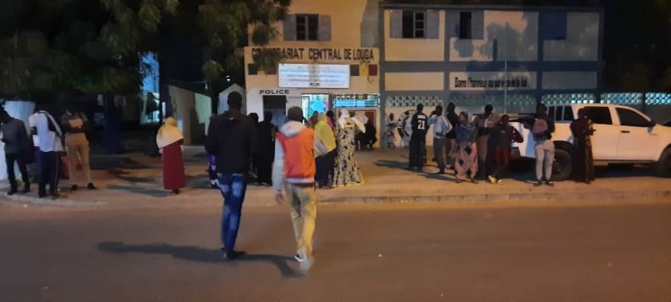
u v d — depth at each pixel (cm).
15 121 1122
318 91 2206
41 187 1092
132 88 1325
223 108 2250
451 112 1463
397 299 556
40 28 1209
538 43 2323
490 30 2292
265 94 2167
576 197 1144
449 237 805
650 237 806
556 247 749
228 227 688
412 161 1488
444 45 2277
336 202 1089
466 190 1152
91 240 791
